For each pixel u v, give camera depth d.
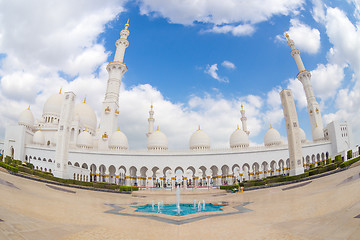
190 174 88.62
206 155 66.94
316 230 10.24
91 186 43.38
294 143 48.12
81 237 10.23
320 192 22.50
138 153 66.69
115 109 77.75
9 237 8.40
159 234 11.55
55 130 75.62
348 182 22.78
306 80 90.62
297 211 15.84
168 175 96.44
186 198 35.34
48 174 44.88
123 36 86.44
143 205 25.83
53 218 13.88
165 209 23.62
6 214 11.84
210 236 11.04
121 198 34.19
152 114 94.94
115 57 83.88
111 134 74.12
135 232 11.92
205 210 22.56
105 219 15.68
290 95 51.47
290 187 34.09
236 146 73.06
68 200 24.64
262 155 67.00
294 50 93.88
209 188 53.84
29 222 11.30
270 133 75.38
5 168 37.47
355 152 55.81
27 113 75.81
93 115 85.56
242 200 27.92
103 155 66.69
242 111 94.62
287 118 50.59
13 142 66.50
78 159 65.56
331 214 12.96
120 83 83.00
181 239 10.56
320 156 75.56
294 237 9.70
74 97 55.12
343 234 8.93
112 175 75.94
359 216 11.01
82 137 70.75
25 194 21.39
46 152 65.31
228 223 14.13
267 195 29.86
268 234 10.65
